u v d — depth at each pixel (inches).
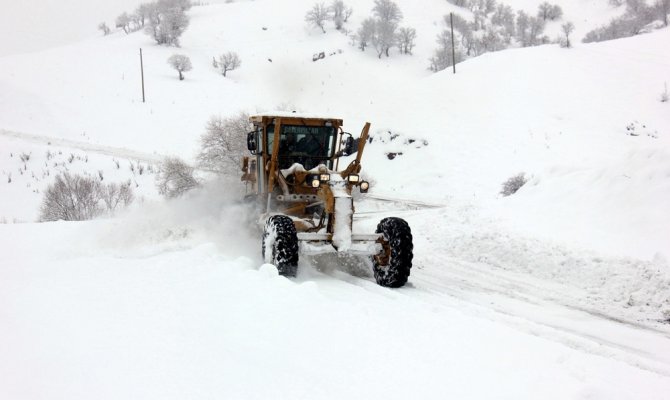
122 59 2210.9
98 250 329.1
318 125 346.3
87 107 1659.7
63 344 159.8
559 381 144.1
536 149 1077.1
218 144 724.7
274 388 133.1
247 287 223.3
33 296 213.8
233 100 1758.1
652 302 261.6
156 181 925.2
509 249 363.6
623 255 321.7
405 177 1059.3
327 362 151.7
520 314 244.7
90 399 124.6
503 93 1350.9
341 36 2568.9
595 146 1061.8
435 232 445.1
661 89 1288.1
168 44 2468.0
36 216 884.6
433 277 319.3
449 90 1438.2
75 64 2128.4
